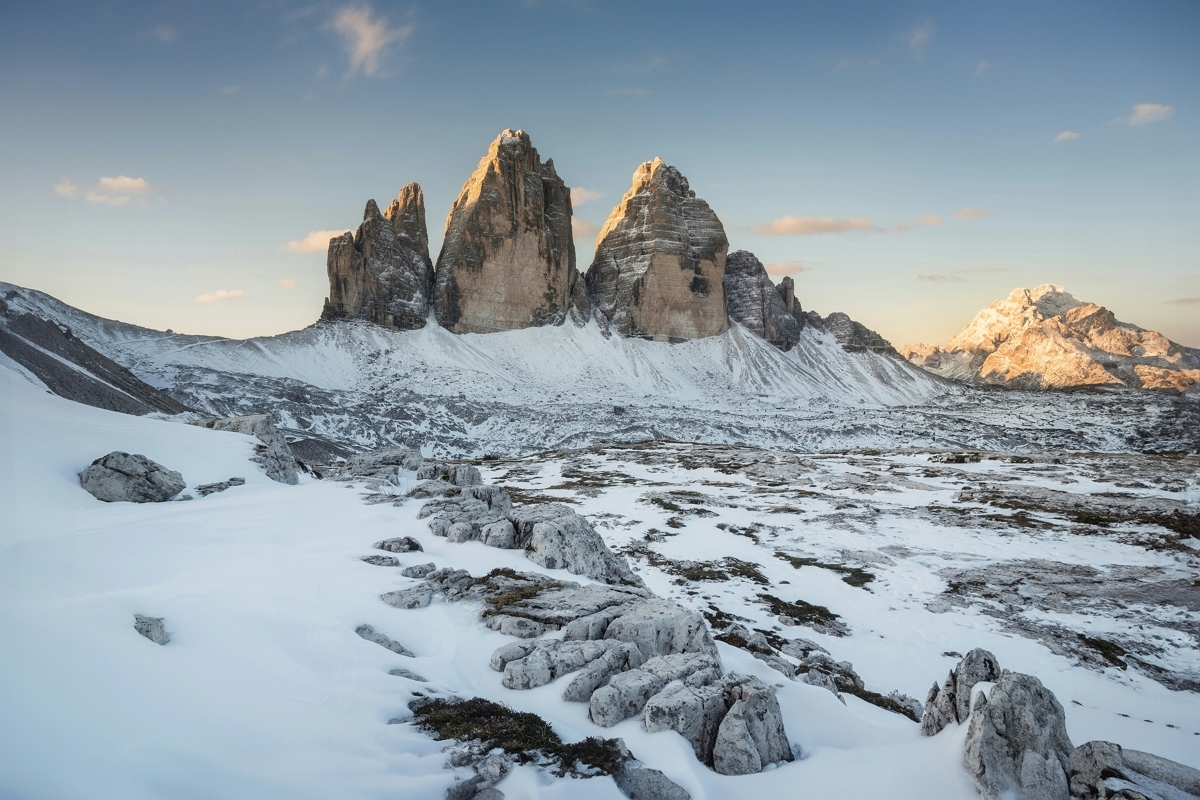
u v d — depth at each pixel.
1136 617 38.25
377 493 35.84
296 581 18.86
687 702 12.85
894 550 52.34
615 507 67.69
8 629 10.56
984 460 103.56
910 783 11.58
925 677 29.64
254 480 38.44
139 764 8.77
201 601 15.59
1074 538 56.16
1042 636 35.12
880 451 126.31
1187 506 64.06
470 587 20.86
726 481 88.00
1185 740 23.58
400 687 13.32
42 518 24.67
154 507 28.88
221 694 11.48
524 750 11.41
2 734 8.21
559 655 15.12
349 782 9.85
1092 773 10.80
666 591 40.81
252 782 9.34
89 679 10.29
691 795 10.88
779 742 13.22
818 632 34.84
